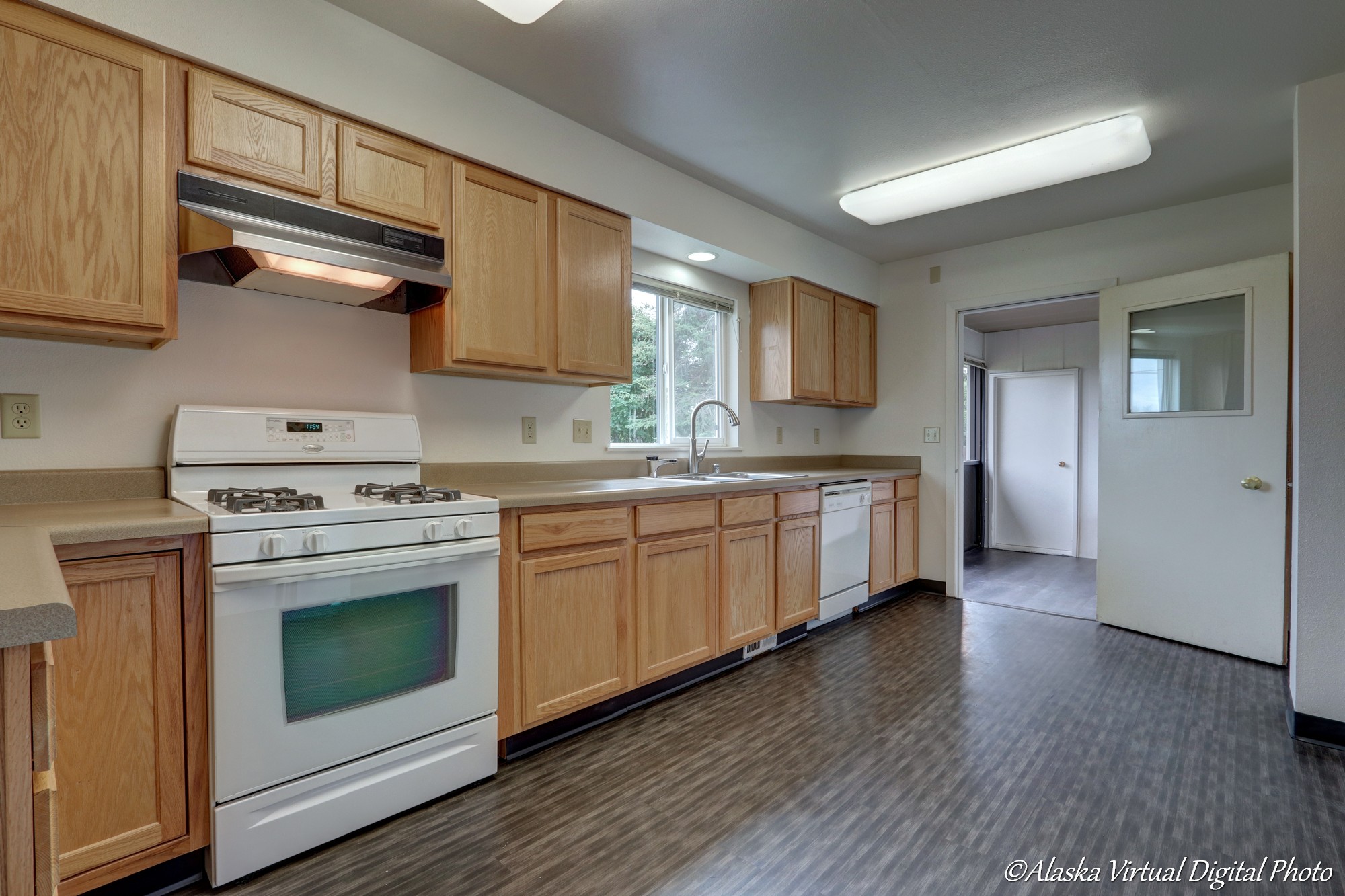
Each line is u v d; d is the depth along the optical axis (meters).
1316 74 2.19
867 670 2.86
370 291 2.01
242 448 1.86
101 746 1.30
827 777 1.93
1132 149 2.57
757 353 3.88
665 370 3.44
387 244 1.88
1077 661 2.97
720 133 2.59
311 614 1.54
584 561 2.20
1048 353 5.96
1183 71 2.19
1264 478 2.94
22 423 1.61
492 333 2.21
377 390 2.25
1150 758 2.04
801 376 3.77
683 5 1.84
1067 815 1.73
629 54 2.07
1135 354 3.45
